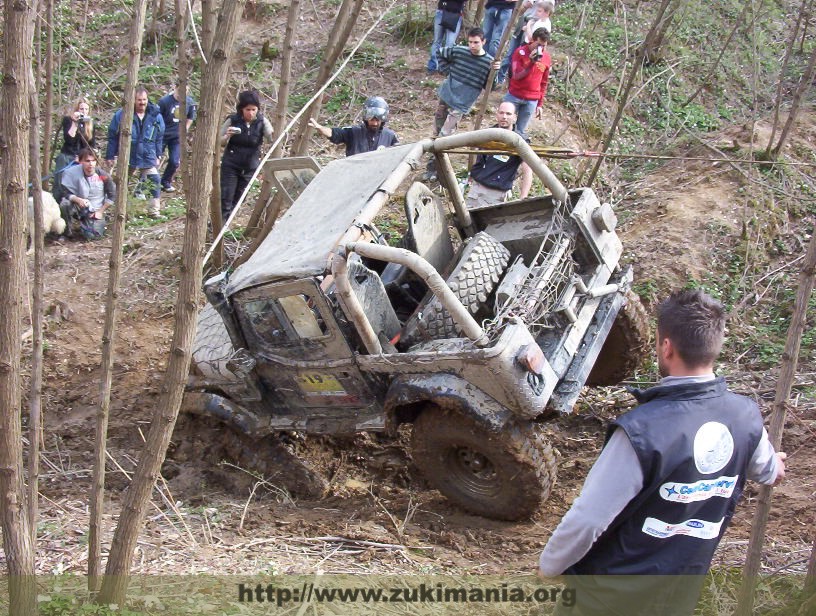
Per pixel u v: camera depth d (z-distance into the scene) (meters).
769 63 12.43
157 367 7.52
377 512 5.52
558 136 9.96
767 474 3.02
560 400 5.12
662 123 11.33
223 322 5.70
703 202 8.84
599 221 5.74
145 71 13.31
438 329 5.26
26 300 3.60
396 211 8.94
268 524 5.40
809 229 8.52
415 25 13.53
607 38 12.73
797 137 10.05
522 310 5.08
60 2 14.41
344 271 4.96
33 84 3.68
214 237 8.23
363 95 12.26
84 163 9.62
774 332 7.40
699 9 13.23
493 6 11.57
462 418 5.10
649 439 2.63
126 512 3.57
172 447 6.24
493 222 6.22
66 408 7.04
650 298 7.67
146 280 8.76
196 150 3.13
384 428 5.48
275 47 13.50
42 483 5.95
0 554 4.40
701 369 2.77
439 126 10.45
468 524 5.38
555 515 5.40
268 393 5.89
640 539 2.72
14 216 2.76
